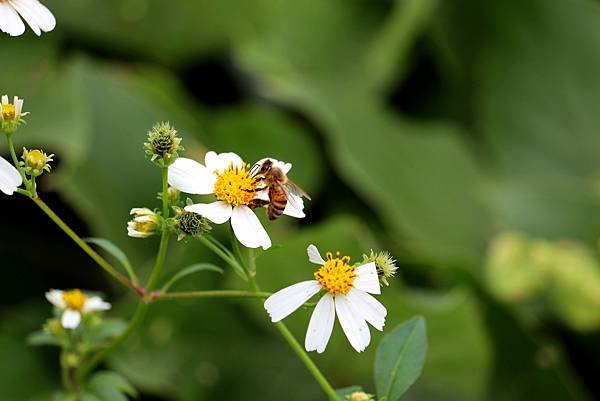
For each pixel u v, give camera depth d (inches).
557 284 30.5
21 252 30.7
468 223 34.8
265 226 29.5
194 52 35.3
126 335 24.1
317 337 22.5
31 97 30.8
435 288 30.9
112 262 29.7
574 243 32.2
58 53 33.3
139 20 34.1
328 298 22.6
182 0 34.1
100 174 30.3
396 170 33.9
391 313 28.8
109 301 30.3
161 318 29.2
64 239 31.3
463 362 29.4
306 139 32.9
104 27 33.9
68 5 33.4
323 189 33.7
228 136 32.4
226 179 22.8
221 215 22.7
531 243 30.9
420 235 32.6
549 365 30.4
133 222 23.0
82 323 24.7
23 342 29.3
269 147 32.6
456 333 29.0
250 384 29.5
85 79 31.2
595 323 30.5
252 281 23.2
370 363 29.0
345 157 32.7
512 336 30.6
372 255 22.9
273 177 22.8
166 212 23.0
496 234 35.2
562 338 32.6
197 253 29.2
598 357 32.4
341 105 34.7
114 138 30.7
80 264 31.0
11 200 31.0
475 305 30.5
